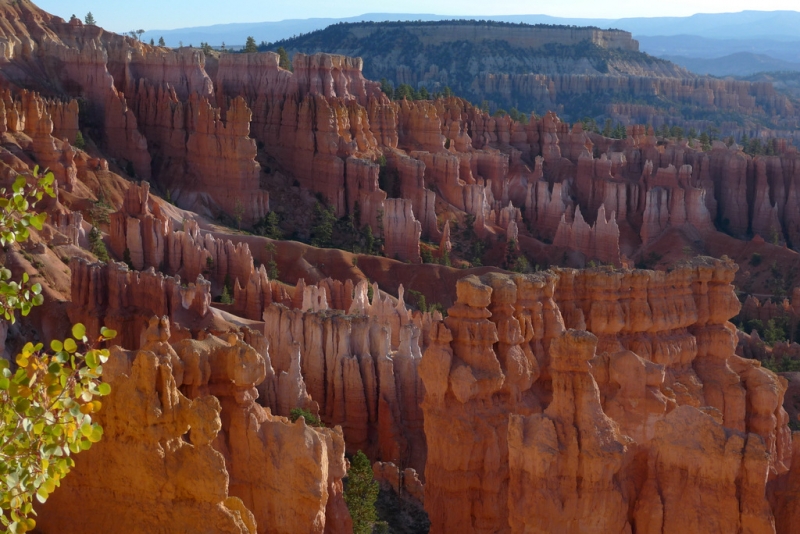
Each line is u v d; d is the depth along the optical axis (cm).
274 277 15100
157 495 3659
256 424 4016
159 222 13562
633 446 4134
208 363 4038
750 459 3888
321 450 3944
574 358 4091
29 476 2808
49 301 9319
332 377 7881
